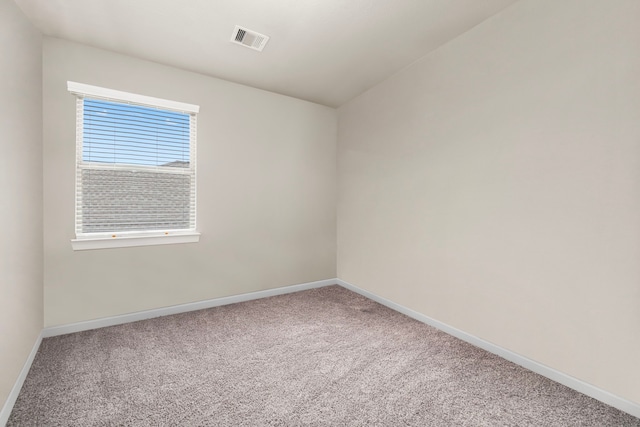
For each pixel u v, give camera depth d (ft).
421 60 8.03
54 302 6.90
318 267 11.51
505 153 6.11
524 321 5.85
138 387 5.12
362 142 10.41
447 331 7.43
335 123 11.78
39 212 6.40
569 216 5.17
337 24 6.54
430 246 7.88
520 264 5.89
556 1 5.26
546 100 5.44
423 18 6.35
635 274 4.45
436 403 4.80
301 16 6.26
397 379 5.46
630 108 4.46
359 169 10.61
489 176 6.41
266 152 10.10
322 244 11.59
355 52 7.71
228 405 4.70
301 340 7.01
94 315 7.39
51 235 6.82
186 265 8.68
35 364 5.75
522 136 5.81
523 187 5.82
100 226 7.50
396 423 4.35
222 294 9.37
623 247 4.57
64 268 6.99
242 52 7.63
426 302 8.03
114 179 7.65
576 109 5.05
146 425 4.25
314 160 11.27
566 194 5.20
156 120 8.18
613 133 4.63
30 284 5.77
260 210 10.03
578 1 4.99
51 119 6.77
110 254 7.55
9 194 4.77
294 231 10.85
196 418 4.40
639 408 4.42
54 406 4.61
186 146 8.70
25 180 5.56
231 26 6.56
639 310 4.42
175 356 6.18
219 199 9.18
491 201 6.39
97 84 7.27
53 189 6.82
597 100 4.80
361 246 10.57
